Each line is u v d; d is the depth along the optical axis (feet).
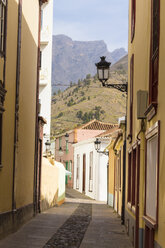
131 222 46.70
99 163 134.62
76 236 48.67
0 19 41.68
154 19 32.42
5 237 44.42
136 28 49.11
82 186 162.61
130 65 56.59
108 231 54.49
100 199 133.28
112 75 587.68
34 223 57.67
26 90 55.67
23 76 53.26
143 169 38.32
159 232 26.73
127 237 49.96
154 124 30.01
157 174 27.91
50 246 41.27
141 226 38.11
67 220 64.44
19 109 50.93
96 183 135.64
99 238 48.16
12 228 47.52
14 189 48.37
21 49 51.57
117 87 57.72
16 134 48.91
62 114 503.61
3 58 43.04
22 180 53.83
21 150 52.65
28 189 58.85
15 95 48.78
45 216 67.62
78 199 135.23
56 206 95.35
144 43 39.52
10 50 46.06
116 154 81.66
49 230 52.13
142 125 37.73
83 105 511.81
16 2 48.16
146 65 37.63
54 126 468.75
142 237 37.96
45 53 122.31
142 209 38.09
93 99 518.78
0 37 41.88
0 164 42.37
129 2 62.64
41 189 73.15
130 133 53.01
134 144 45.78
